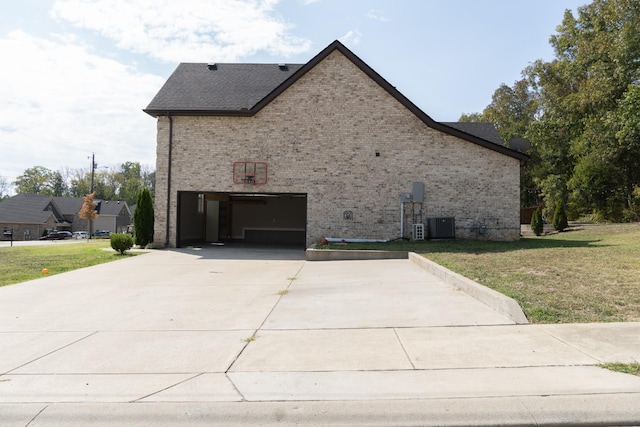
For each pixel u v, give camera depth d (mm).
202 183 18109
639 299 6305
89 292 8727
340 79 17938
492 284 7453
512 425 3258
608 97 25250
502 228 17469
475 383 3836
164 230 18297
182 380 4094
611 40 25281
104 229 66312
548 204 33719
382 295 7750
